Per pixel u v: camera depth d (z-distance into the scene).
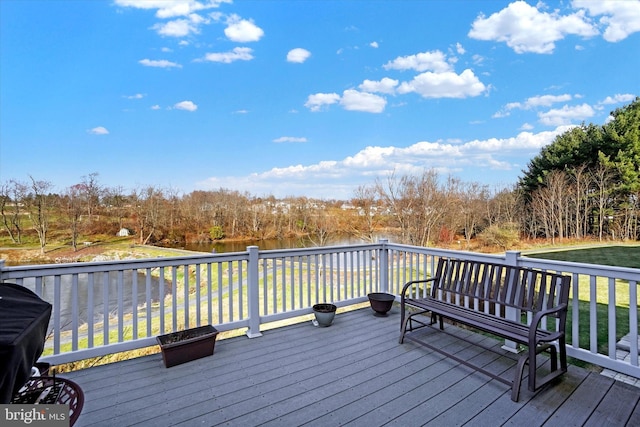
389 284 4.85
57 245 21.75
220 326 3.37
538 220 21.11
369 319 4.07
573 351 2.79
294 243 23.97
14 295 1.54
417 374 2.67
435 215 18.06
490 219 20.39
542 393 2.36
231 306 3.48
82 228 22.52
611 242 17.95
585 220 19.88
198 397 2.33
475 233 20.16
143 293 11.49
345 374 2.67
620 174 18.42
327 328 3.75
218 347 3.22
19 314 1.33
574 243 18.73
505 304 2.90
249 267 3.57
